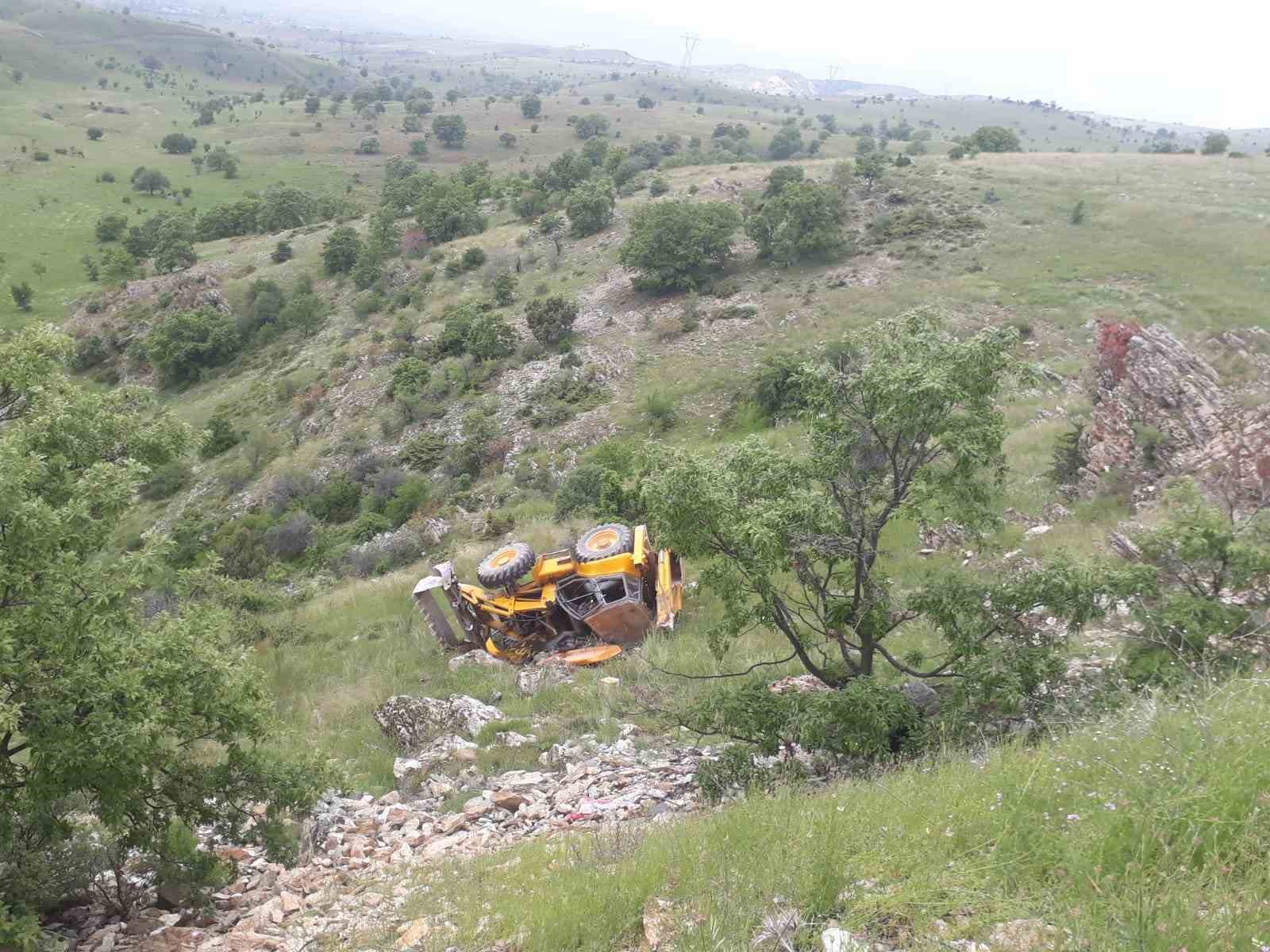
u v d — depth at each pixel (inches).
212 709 249.4
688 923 153.6
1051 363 1317.7
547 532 910.4
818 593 307.9
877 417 279.0
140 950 229.5
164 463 321.1
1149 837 134.0
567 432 1664.6
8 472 214.5
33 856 247.8
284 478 1775.3
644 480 312.8
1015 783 172.6
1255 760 150.7
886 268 2032.5
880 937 137.2
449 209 3088.1
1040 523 592.4
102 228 4158.5
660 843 209.8
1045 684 291.4
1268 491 474.6
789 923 143.8
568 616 578.9
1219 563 300.5
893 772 255.9
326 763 289.9
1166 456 592.7
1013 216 2233.0
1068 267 1854.1
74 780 219.9
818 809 203.9
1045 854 142.5
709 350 1847.9
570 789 334.6
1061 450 681.0
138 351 2822.3
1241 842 130.1
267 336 2726.4
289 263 3142.2
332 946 206.2
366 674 582.9
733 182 2935.5
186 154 6274.6
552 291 2373.3
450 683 531.5
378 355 2244.1
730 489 303.9
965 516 285.9
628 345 1955.0
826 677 317.1
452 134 6515.8
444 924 197.5
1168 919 111.0
